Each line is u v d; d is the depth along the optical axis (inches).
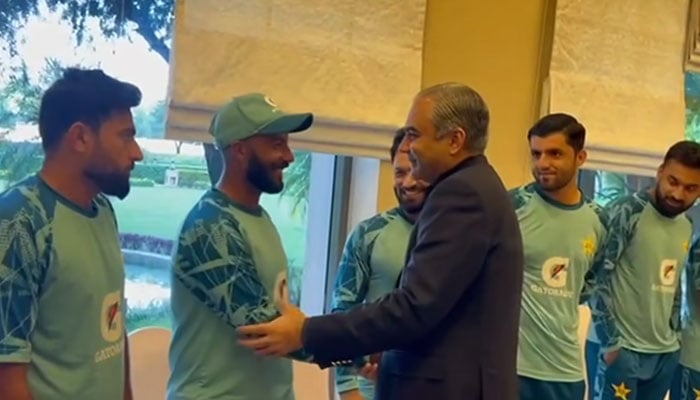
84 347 57.4
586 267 103.7
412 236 69.3
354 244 88.0
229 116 68.2
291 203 109.6
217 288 65.0
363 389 88.5
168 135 86.7
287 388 72.5
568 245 100.7
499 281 65.8
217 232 65.6
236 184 69.0
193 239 66.2
